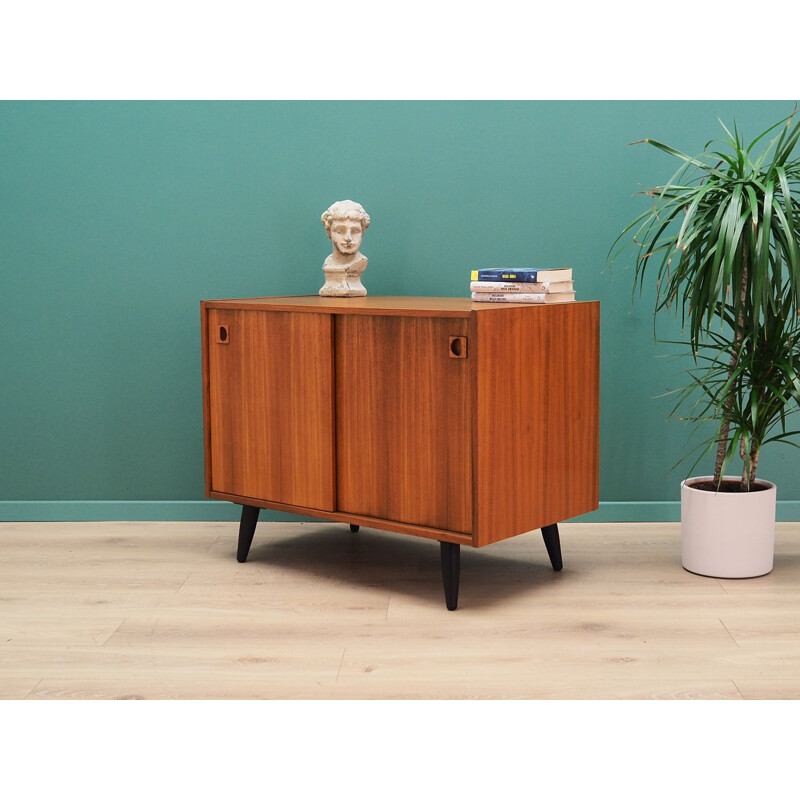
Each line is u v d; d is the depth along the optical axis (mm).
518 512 2619
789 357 2770
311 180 3328
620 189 3268
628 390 3338
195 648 2363
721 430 2852
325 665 2262
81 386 3445
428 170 3303
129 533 3340
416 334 2551
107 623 2525
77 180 3365
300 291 3381
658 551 3098
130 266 3391
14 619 2557
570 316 2750
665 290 3266
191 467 3467
